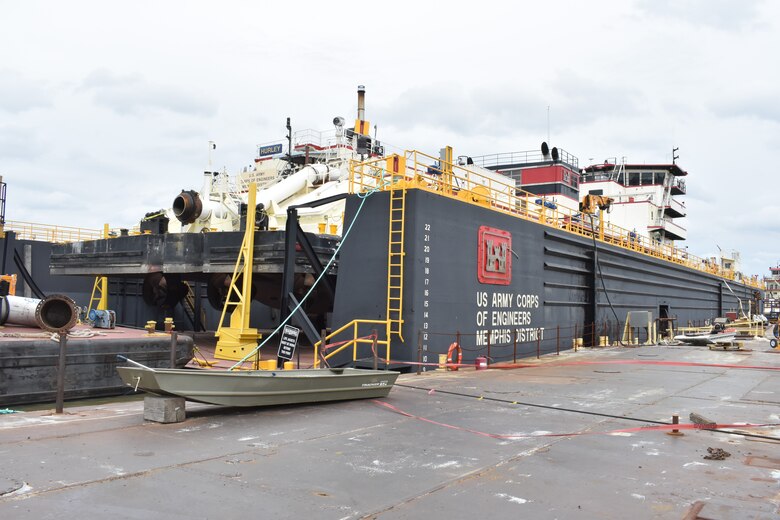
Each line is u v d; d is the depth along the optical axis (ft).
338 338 58.08
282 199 85.20
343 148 110.63
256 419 31.17
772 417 33.27
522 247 72.84
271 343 87.71
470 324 61.57
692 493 19.74
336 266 70.33
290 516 17.20
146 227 81.61
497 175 104.99
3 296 55.52
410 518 17.25
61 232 111.24
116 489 19.15
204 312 104.73
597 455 24.80
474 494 19.53
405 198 55.42
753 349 87.04
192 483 20.01
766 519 17.06
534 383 47.16
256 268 68.23
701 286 163.22
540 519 17.28
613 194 153.17
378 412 34.09
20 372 46.75
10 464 21.71
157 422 29.58
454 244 59.72
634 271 113.29
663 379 50.37
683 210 182.70
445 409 35.47
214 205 77.92
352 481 20.79
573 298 87.92
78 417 31.35
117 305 107.24
